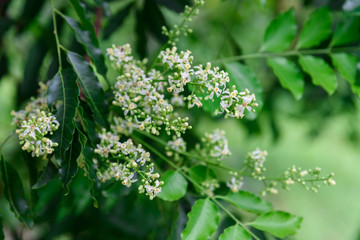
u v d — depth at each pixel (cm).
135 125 49
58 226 64
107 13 56
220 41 87
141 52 62
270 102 76
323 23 57
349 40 57
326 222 165
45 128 44
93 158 47
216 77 46
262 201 52
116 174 46
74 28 50
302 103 85
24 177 63
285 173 51
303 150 182
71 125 45
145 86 47
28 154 48
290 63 57
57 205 60
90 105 47
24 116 48
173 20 82
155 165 54
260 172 51
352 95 78
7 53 69
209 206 49
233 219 50
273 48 57
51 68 52
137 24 61
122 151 47
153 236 63
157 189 46
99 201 53
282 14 57
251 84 54
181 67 46
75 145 46
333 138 183
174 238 51
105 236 64
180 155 54
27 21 62
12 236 61
